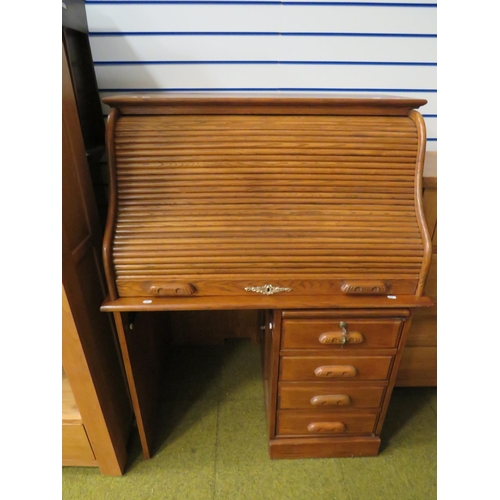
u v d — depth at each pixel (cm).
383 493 120
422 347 142
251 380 168
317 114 96
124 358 108
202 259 93
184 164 93
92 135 129
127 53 131
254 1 126
